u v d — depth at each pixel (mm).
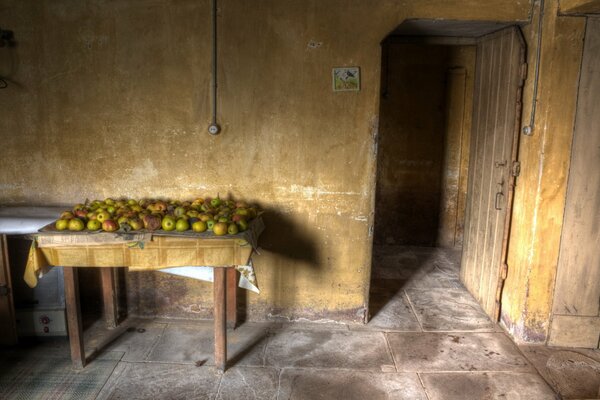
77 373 3053
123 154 3527
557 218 3312
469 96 5543
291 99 3432
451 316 3984
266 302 3756
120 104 3451
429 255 5594
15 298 3346
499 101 3764
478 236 4258
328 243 3650
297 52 3365
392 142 5676
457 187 5766
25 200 3594
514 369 3221
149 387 2936
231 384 2990
